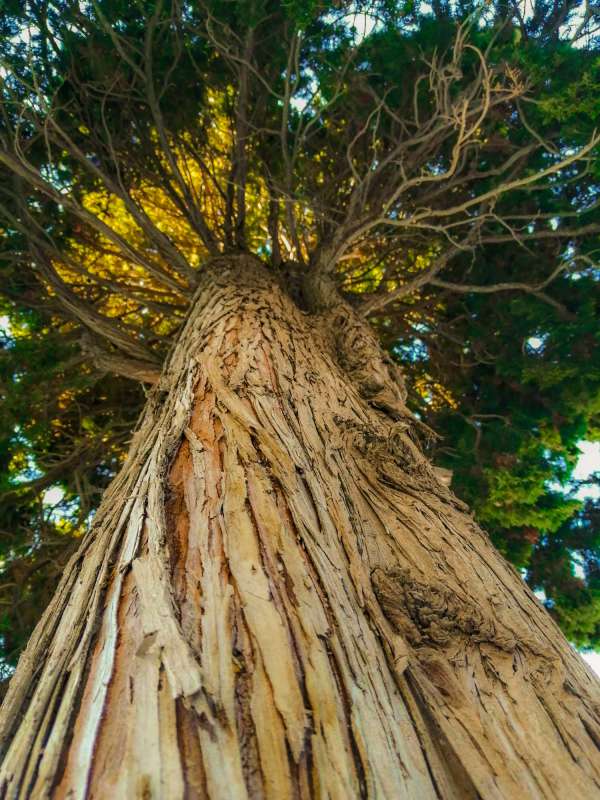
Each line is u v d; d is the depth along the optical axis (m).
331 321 4.15
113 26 4.65
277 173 6.08
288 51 4.79
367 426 2.34
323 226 5.79
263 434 1.97
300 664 1.12
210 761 0.89
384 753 0.99
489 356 5.93
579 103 3.80
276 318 3.57
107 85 5.02
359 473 2.07
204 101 5.80
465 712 1.15
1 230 5.46
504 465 5.53
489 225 5.66
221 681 1.04
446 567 1.63
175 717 0.95
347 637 1.24
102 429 6.17
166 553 1.41
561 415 5.73
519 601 1.64
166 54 4.98
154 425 2.47
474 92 4.28
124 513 1.71
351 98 5.02
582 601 5.55
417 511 1.93
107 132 4.84
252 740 0.95
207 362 2.69
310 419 2.27
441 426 6.30
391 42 4.46
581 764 1.08
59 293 5.11
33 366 5.25
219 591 1.28
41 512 5.74
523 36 4.42
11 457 5.61
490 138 5.17
